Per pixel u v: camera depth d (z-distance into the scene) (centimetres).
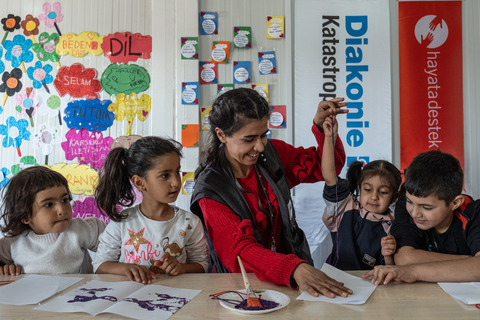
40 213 135
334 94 254
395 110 256
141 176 135
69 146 255
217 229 123
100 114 256
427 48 255
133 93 256
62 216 138
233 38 256
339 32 255
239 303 98
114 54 256
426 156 125
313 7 255
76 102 256
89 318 90
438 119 255
